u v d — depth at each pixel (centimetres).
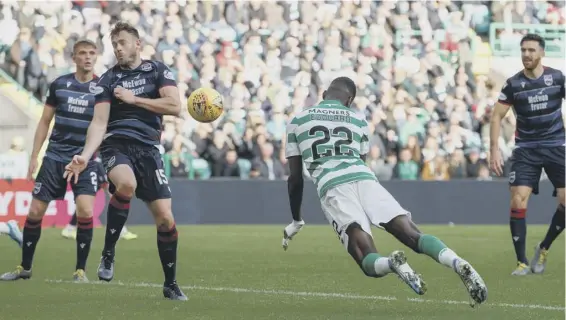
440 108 5588
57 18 5372
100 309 1798
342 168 1722
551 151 2588
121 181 1806
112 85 1831
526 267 2578
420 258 2997
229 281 2350
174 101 1819
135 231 4219
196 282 2325
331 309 1816
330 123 1767
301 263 2834
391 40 5869
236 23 5653
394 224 1650
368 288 2188
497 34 6125
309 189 4775
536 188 2630
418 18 5966
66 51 5325
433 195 4862
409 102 5597
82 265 2367
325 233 4150
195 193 4669
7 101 4938
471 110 5669
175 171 4869
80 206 2345
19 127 4938
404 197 4828
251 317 1692
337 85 1830
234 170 4972
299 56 5653
